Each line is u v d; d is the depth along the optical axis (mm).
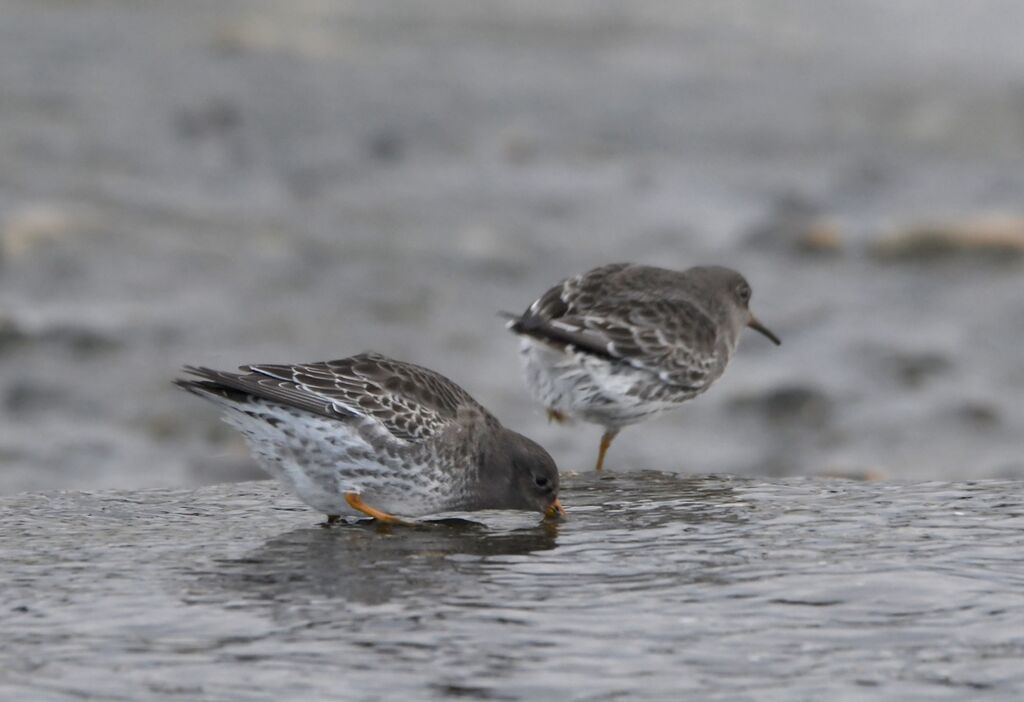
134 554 9430
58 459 18344
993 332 24375
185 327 23484
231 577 8844
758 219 31922
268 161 35406
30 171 32125
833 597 8188
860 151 38188
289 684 6906
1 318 22922
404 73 44688
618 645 7441
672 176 35375
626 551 9422
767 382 22094
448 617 7961
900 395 21703
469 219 31609
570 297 14688
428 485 10656
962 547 9242
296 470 10461
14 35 45531
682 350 14562
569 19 53125
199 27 48750
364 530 10320
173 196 31719
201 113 38688
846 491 11352
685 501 11078
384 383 10688
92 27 47656
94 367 21609
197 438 19391
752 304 25844
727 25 53000
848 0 55594
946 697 6715
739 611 7973
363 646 7465
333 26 50406
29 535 9992
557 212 32531
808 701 6668
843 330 24438
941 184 35188
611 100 42594
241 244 28688
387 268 27719
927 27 53094
